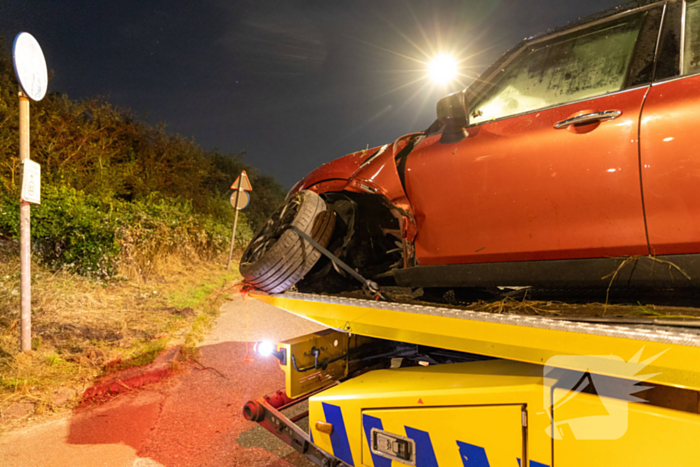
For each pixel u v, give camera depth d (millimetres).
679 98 1780
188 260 10969
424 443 1866
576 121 1998
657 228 1790
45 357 4156
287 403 2980
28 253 4164
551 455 1505
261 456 2787
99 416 3334
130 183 11312
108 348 4660
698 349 1244
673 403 1325
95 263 6996
